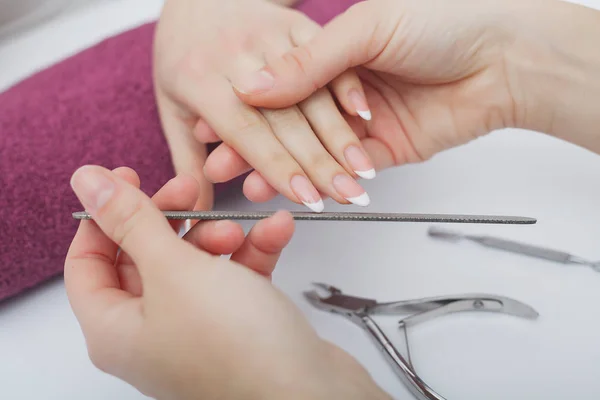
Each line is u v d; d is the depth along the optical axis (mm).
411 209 396
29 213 364
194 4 398
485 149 420
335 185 340
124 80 399
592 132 376
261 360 268
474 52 363
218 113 355
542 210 392
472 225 386
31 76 424
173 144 389
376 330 342
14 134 373
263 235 310
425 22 348
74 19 520
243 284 275
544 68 363
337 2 459
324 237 387
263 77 337
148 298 280
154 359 279
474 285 365
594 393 328
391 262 375
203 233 313
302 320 278
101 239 310
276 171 342
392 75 382
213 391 276
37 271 374
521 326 348
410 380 327
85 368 355
